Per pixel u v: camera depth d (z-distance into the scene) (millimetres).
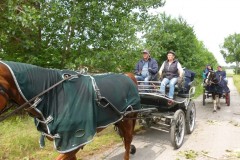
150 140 7762
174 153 6727
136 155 6559
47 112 3932
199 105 15078
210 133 8648
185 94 8219
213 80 13000
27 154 6270
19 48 9570
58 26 9328
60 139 3955
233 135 8430
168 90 7609
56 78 4074
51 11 8977
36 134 7184
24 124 8203
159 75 8250
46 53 9469
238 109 13625
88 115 4152
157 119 7688
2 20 8812
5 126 7742
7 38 8906
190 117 8547
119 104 4953
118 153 6574
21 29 9094
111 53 9625
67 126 3932
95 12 9625
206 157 6492
